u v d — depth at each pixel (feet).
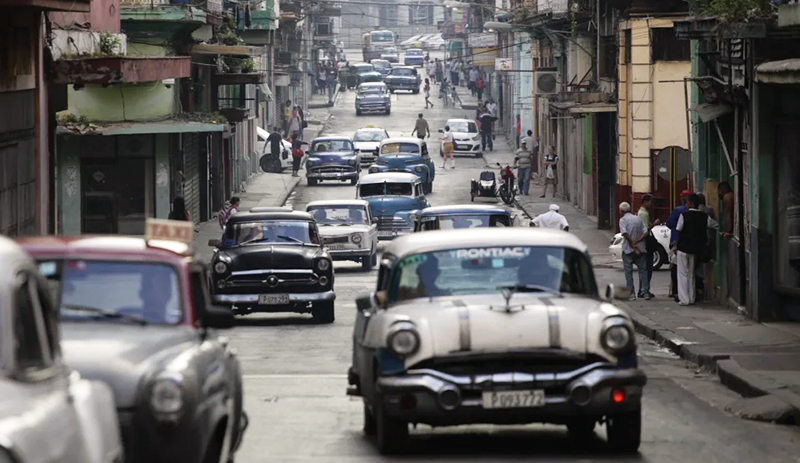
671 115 342.23
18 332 49.85
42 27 226.38
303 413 119.44
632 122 344.28
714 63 226.17
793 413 118.01
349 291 274.16
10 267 50.06
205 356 73.56
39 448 47.11
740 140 207.21
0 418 46.06
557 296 97.86
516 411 90.17
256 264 205.77
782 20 164.04
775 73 163.12
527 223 420.77
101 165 328.08
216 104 439.22
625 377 90.58
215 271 205.36
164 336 73.87
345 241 314.96
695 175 250.57
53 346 53.57
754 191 193.47
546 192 526.98
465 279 99.40
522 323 91.61
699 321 198.80
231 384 79.10
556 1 426.92
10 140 202.49
